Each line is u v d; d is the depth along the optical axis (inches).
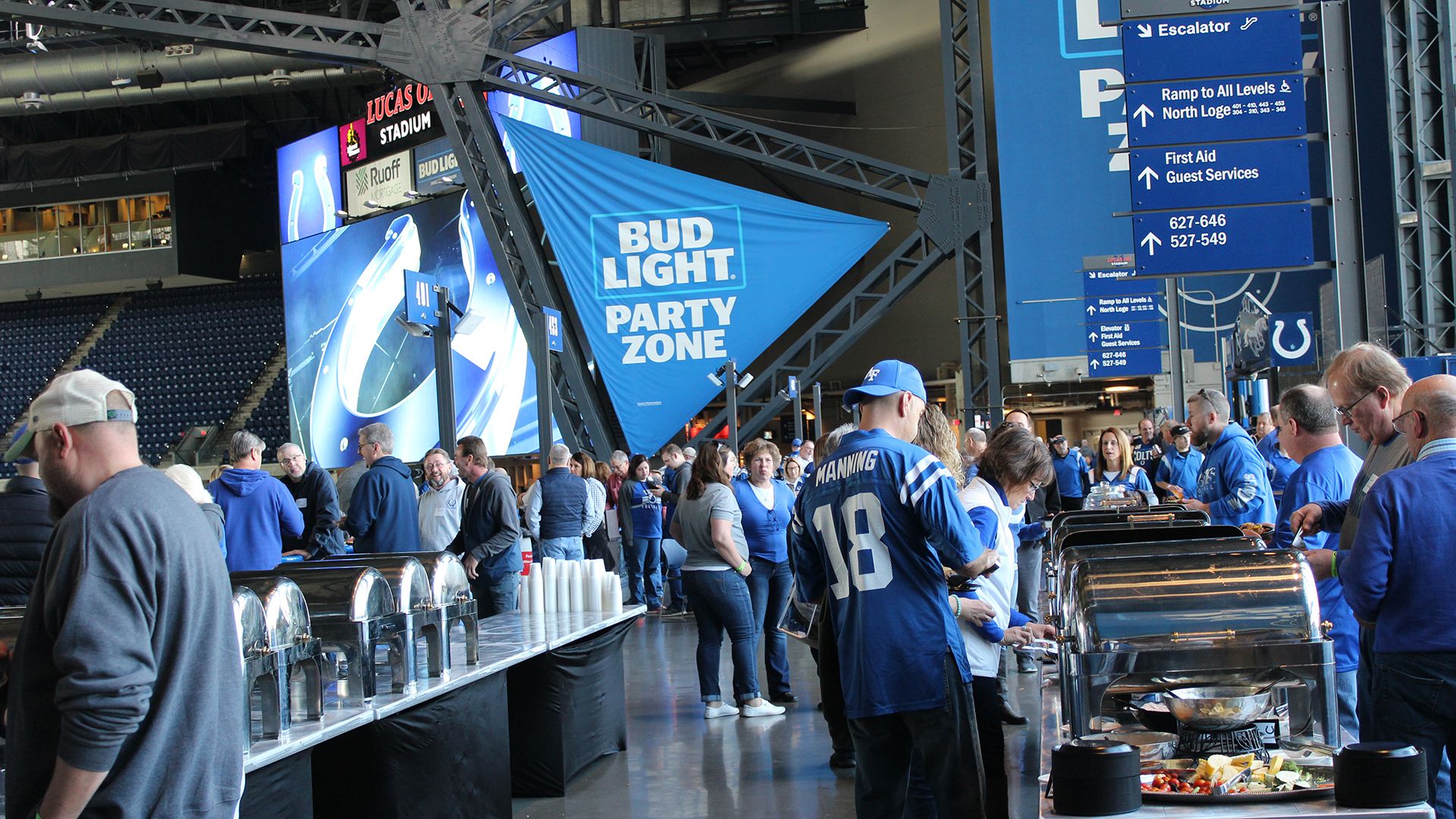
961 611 144.6
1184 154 319.9
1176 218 321.7
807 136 1145.4
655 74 922.7
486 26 697.0
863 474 132.6
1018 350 693.9
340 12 1005.2
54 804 84.1
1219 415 225.3
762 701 279.4
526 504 402.6
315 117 1341.0
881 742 133.3
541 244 719.7
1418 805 93.0
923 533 131.0
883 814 133.3
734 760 235.8
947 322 1103.0
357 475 332.2
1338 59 270.7
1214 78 317.4
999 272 1008.9
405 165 1023.0
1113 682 122.8
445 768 172.9
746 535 287.1
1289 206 317.7
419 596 173.8
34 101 1128.8
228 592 96.0
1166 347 672.4
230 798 94.5
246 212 1412.4
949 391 1045.8
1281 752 109.1
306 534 307.6
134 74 1101.1
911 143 1100.5
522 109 916.0
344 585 158.1
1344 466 164.9
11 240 1366.9
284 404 1344.7
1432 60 602.9
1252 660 108.7
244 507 258.2
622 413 736.3
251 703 144.6
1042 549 298.8
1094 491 337.7
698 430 1024.9
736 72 1198.3
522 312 711.7
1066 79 698.2
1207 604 110.4
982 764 134.3
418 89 1004.6
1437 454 122.8
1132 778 95.7
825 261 730.2
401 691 165.2
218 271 1373.0
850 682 132.8
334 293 1083.3
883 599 130.3
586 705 229.9
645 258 735.1
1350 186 269.9
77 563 87.1
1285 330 440.5
